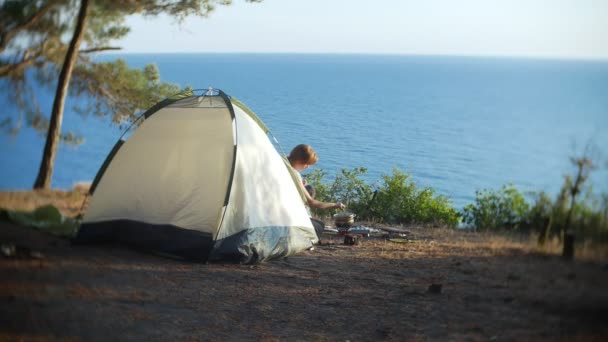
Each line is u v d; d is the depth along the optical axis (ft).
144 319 10.50
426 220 21.57
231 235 16.08
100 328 9.77
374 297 12.05
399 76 617.62
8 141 20.80
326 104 164.35
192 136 17.44
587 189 9.55
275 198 17.33
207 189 16.78
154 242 16.33
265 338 10.04
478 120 191.62
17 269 12.06
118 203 17.10
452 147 121.19
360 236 19.19
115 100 28.55
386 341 9.64
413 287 11.98
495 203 13.65
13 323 9.45
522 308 9.18
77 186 19.89
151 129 17.75
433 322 9.93
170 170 17.22
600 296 8.67
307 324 10.89
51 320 9.73
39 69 22.84
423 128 163.02
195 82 255.70
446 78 559.38
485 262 11.27
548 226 10.33
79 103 27.32
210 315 11.18
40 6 21.68
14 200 17.21
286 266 15.72
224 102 17.71
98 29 26.18
